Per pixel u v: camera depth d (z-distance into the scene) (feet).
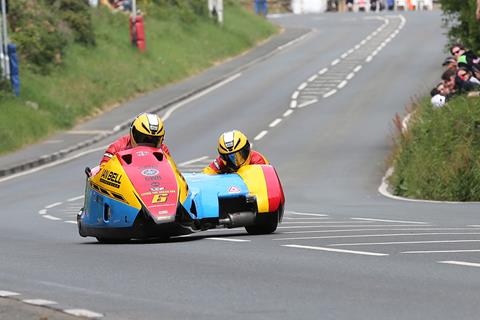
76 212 149.07
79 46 358.02
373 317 53.88
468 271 68.39
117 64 360.48
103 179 95.04
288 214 133.18
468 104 168.55
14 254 88.02
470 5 226.38
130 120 301.63
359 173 200.75
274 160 224.74
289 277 68.33
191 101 332.80
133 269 74.64
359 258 76.79
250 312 56.34
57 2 371.97
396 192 169.17
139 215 92.27
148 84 355.56
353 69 375.86
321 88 338.54
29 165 232.53
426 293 60.39
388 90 324.80
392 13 571.28
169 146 253.44
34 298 62.49
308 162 219.00
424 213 129.80
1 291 64.49
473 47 230.07
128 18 414.41
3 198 181.78
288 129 269.64
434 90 193.26
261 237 96.43
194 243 92.17
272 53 437.99
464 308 55.42
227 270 72.54
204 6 461.37
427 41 437.58
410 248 82.64
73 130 289.12
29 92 300.61
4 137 254.88
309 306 57.52
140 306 59.06
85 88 327.26
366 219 121.29
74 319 54.19
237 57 431.43
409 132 189.57
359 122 272.92
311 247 85.40
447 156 162.20
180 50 407.44
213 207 95.50
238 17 491.31
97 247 92.27
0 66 293.02
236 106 315.58
